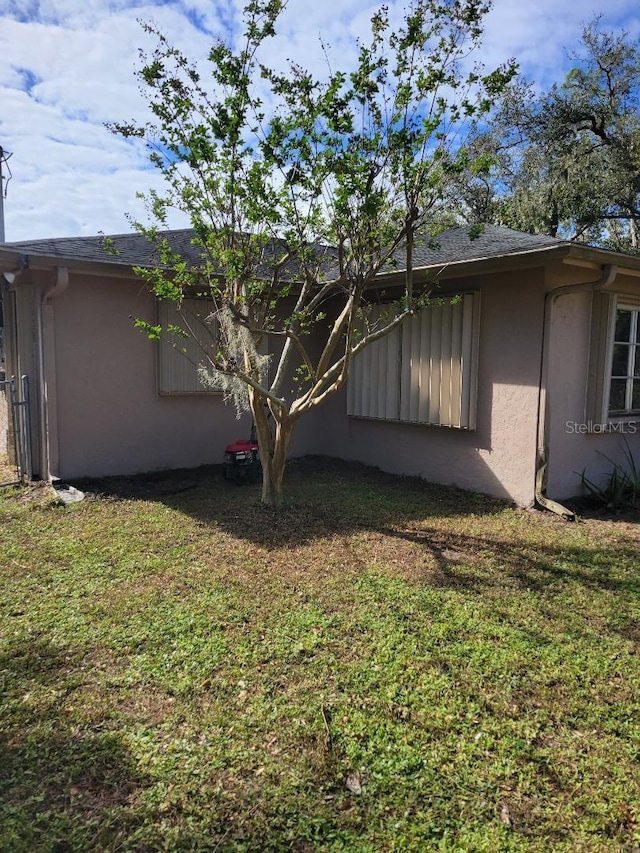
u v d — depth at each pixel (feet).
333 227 15.83
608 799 7.14
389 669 9.75
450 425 22.31
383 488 22.84
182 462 25.54
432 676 9.58
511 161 58.49
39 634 10.81
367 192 14.48
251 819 6.74
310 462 28.07
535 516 19.25
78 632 10.89
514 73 14.25
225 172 15.49
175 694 9.01
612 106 54.24
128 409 23.90
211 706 8.73
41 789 7.11
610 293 20.80
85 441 22.93
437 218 25.46
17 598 12.34
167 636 10.77
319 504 20.13
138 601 12.19
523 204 56.13
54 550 15.17
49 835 6.45
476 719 8.54
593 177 54.13
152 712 8.59
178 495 21.16
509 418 20.72
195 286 24.04
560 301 19.81
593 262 18.76
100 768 7.45
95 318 22.76
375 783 7.30
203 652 10.21
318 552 15.34
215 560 14.65
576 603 12.57
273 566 14.30
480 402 21.71
